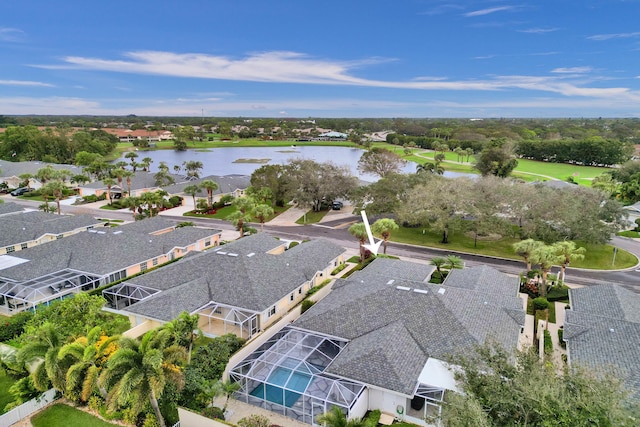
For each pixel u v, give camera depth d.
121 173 91.12
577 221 55.44
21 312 39.22
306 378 27.11
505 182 66.38
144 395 21.36
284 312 41.03
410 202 65.44
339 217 81.94
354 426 21.14
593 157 154.25
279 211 87.50
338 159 190.38
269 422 25.78
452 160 184.12
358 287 39.03
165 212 85.00
